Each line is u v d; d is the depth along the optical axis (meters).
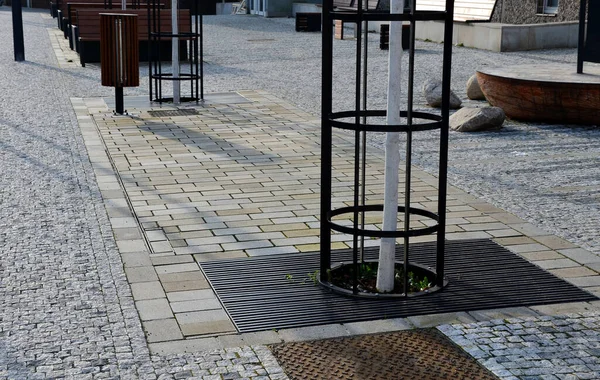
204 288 5.80
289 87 16.14
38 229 7.09
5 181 8.72
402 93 15.59
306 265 6.27
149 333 5.04
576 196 8.34
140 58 20.91
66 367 4.56
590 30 12.64
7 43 25.23
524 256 6.54
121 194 8.25
